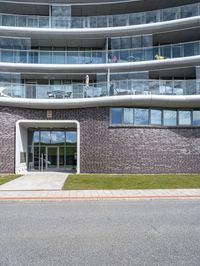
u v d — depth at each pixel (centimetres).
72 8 3425
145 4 3369
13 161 2653
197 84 2664
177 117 2702
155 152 2625
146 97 2562
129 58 3123
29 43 3244
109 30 3162
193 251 639
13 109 2677
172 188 1727
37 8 3419
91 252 635
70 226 870
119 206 1225
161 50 3084
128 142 2605
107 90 2684
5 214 1055
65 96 2719
